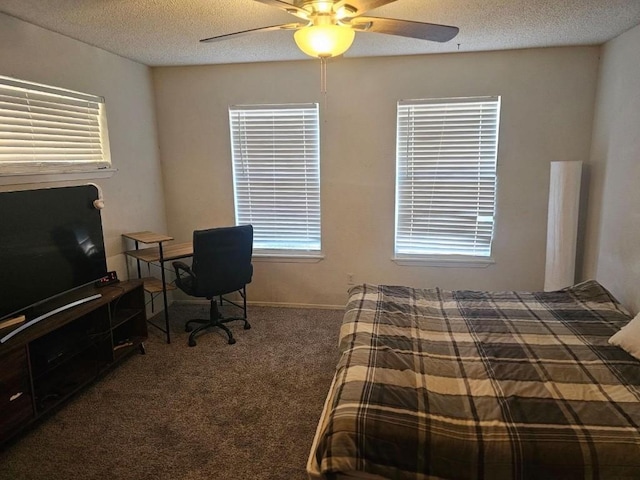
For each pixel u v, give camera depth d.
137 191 3.71
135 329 3.19
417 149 3.72
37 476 1.96
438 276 3.91
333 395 1.74
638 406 1.59
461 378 1.81
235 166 4.03
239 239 3.32
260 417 2.40
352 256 4.00
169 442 2.19
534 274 3.72
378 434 1.47
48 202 2.51
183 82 3.89
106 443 2.18
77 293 2.83
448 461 1.41
